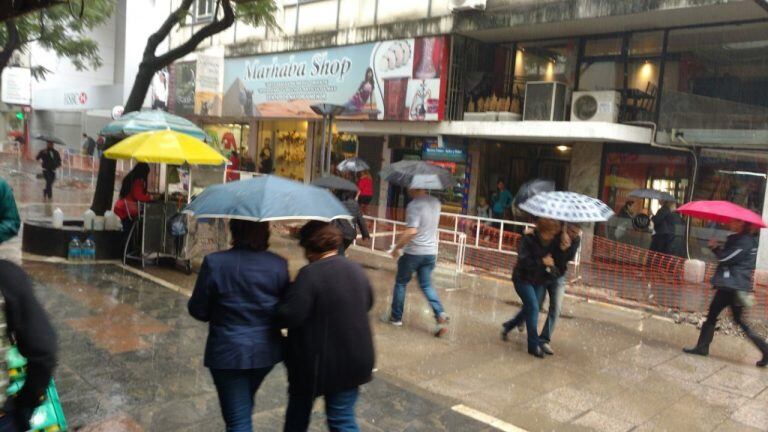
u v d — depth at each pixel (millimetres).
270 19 10758
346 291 3258
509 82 14469
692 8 10492
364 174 16047
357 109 15430
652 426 4773
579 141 13492
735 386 5816
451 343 6633
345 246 7371
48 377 2326
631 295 9445
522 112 13977
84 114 33875
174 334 6199
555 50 13742
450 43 13734
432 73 13844
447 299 8703
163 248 9305
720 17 11070
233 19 10094
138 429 4129
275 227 13656
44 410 3289
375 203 17031
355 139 17625
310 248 3461
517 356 6340
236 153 19547
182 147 8141
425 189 6785
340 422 3318
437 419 4637
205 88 19453
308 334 3227
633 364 6312
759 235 10633
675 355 6711
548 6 12062
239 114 18812
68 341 5762
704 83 11641
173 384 4926
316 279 3213
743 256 6500
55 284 7867
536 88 12859
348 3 15938
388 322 7266
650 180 12617
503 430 4531
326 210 3406
